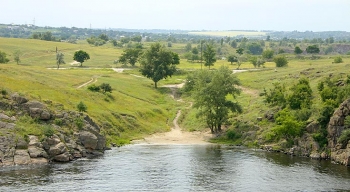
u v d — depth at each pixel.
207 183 73.00
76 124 97.81
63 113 98.88
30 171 77.94
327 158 93.25
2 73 130.75
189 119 140.50
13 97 96.19
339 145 91.31
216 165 86.56
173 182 73.38
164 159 91.81
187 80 173.25
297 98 116.31
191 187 70.50
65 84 146.12
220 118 123.00
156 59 177.75
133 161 89.12
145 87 177.75
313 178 76.50
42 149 86.06
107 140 107.50
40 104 96.25
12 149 83.44
